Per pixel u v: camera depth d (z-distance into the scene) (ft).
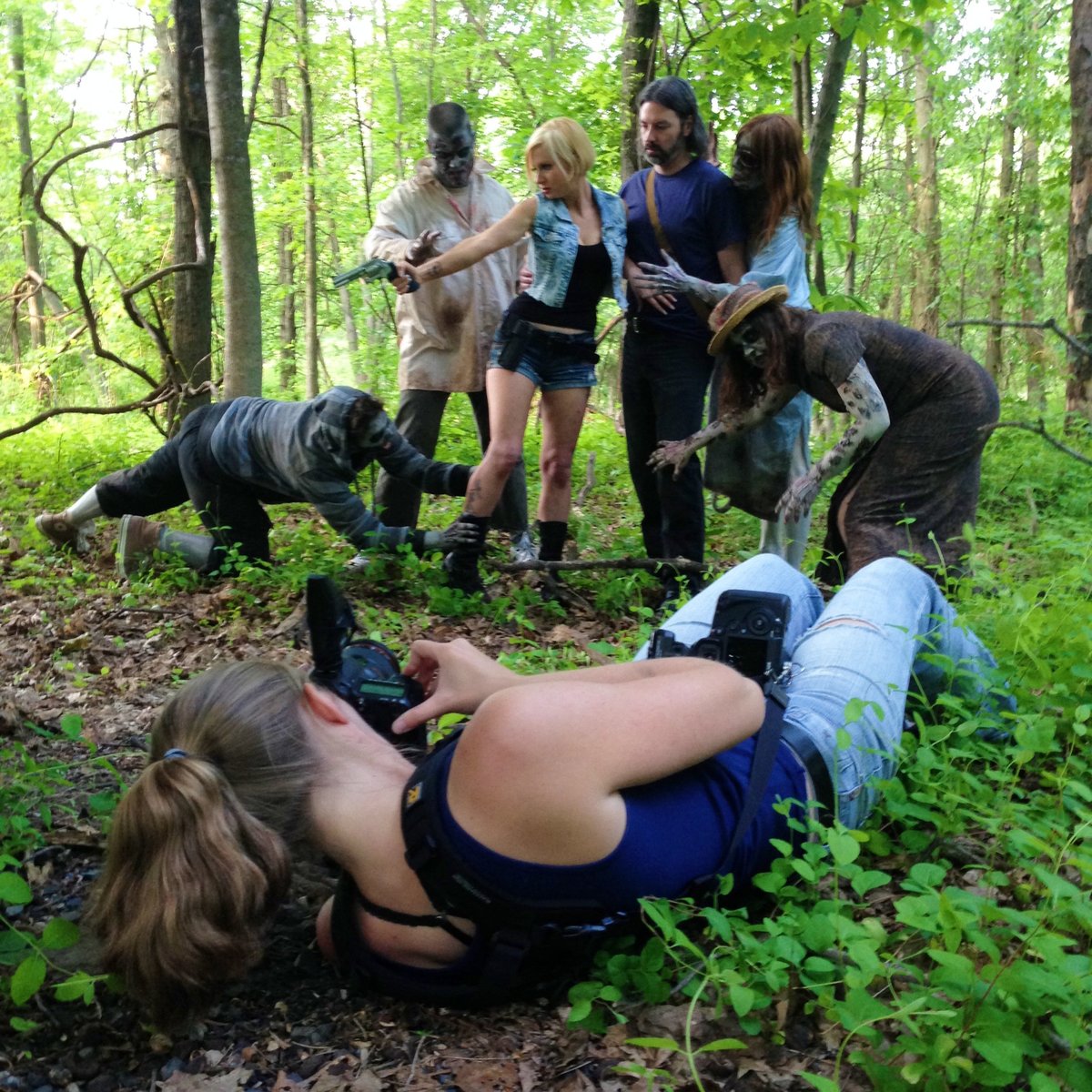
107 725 13.08
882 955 7.47
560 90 47.62
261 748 6.86
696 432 16.88
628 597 18.11
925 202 62.90
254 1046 7.22
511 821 6.53
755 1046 7.00
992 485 24.54
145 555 19.38
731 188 17.01
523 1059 7.04
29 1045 7.23
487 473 17.60
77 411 28.53
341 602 7.78
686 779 7.45
